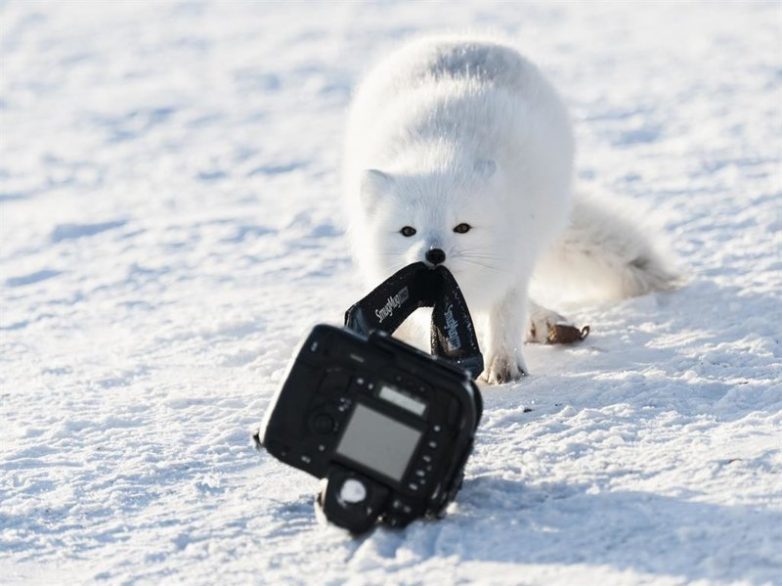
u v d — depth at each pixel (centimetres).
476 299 1510
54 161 4366
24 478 1261
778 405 1302
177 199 3581
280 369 1691
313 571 960
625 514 1009
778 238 2305
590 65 5572
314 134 4575
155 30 7856
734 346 1584
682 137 3791
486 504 1060
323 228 2962
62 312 2314
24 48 7356
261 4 8838
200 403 1533
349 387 993
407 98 1662
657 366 1529
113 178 4012
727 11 7119
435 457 990
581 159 3566
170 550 1036
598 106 4519
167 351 1883
